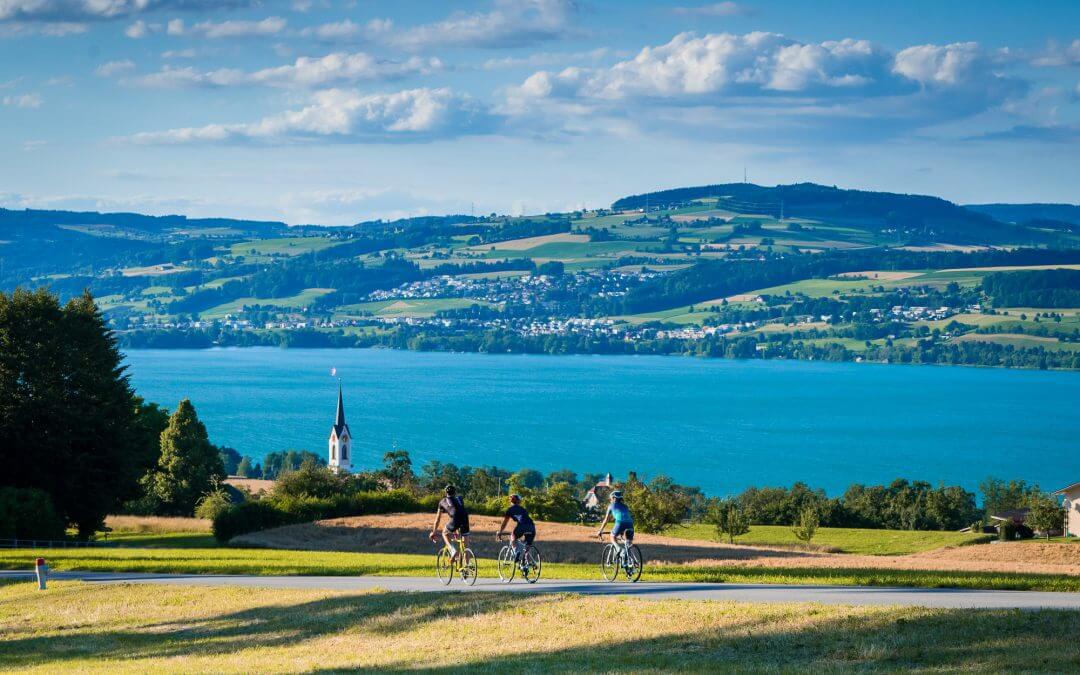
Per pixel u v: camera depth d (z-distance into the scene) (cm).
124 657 3519
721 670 2812
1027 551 9275
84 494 10050
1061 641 2848
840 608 3306
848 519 19338
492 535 8638
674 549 7712
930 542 14150
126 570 5700
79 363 10050
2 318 9750
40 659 3569
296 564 5828
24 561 6084
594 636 3259
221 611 4100
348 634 3581
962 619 3094
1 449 9619
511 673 2906
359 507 10819
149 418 15175
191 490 14612
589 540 8144
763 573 4600
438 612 3712
